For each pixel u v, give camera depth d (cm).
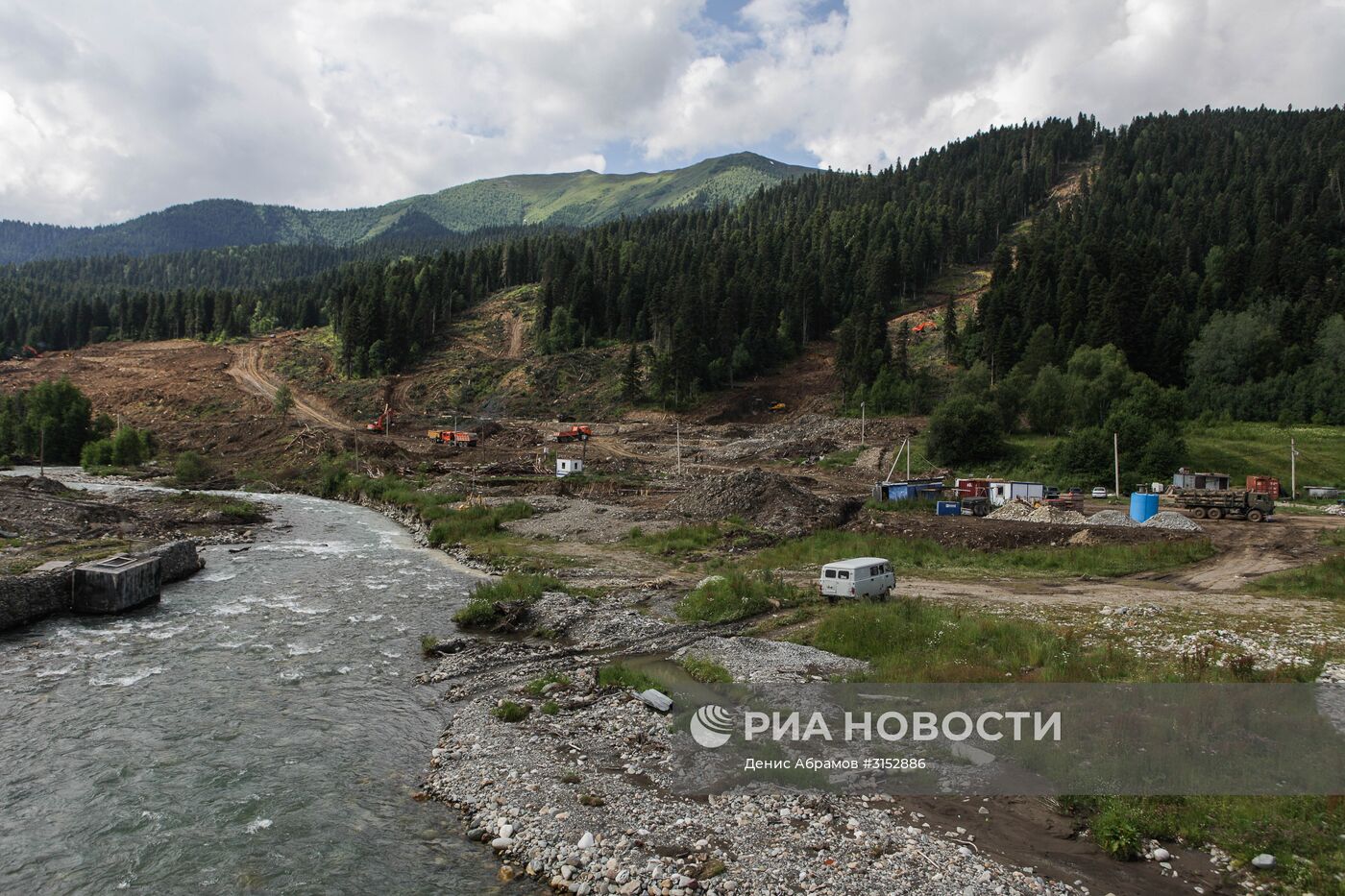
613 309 18112
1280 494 7750
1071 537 5156
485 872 1549
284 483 9550
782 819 1700
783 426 13062
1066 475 8688
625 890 1447
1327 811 1612
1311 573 4006
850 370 14175
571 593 4000
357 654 3000
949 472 9306
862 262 19662
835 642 2995
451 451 11425
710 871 1489
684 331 14600
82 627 3272
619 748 2102
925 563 4738
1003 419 10662
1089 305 13025
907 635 2950
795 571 4491
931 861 1520
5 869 1559
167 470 10500
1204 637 2870
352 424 13750
